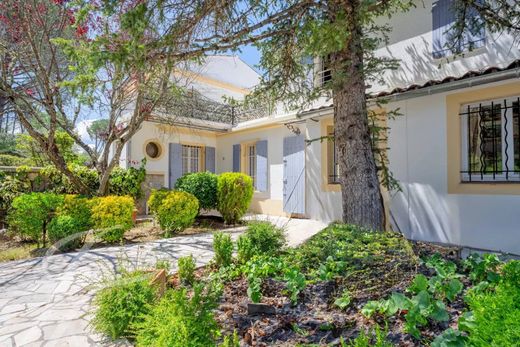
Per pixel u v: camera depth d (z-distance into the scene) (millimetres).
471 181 5762
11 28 6875
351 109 4367
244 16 3645
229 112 13492
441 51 6898
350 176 4344
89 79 2953
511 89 5293
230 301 3168
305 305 2875
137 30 2646
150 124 11320
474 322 1851
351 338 2285
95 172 9273
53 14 6973
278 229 5004
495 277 2693
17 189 8094
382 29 5891
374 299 2736
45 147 7648
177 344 1962
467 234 5684
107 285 2914
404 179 6566
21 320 3105
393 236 3678
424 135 6312
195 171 13141
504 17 4430
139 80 6422
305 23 3566
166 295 2531
